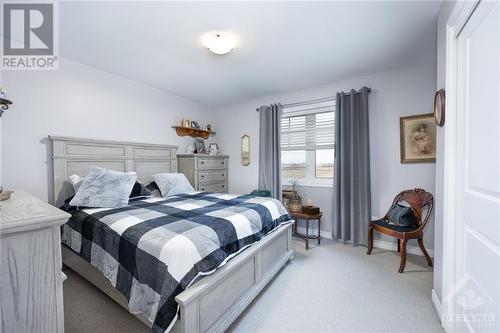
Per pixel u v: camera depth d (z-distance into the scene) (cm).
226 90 348
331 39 208
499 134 98
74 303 171
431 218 255
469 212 125
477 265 116
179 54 235
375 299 178
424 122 258
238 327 147
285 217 243
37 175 223
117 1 157
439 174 158
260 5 162
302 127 359
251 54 236
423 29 192
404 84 270
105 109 276
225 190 414
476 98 118
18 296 63
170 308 110
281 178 356
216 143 438
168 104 355
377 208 289
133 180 234
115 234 150
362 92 288
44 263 67
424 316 158
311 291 189
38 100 224
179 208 204
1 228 58
